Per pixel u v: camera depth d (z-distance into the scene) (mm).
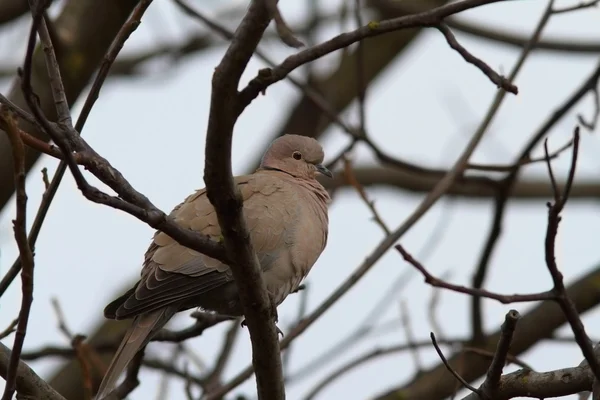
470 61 7016
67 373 14398
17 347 6805
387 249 11844
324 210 11703
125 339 9492
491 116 12891
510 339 7375
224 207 7020
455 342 13383
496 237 13250
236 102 6582
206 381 12250
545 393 7785
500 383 7863
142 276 10148
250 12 6254
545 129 13203
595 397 7211
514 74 13164
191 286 9875
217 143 6707
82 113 8023
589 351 6828
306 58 6645
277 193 10984
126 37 8023
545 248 6660
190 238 7152
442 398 13922
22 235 6367
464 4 6996
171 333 10680
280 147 12688
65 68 12734
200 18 14102
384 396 14023
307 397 12414
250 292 7652
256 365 8172
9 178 12688
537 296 6781
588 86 12977
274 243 10578
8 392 6910
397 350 12938
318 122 17797
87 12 12953
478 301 13500
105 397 9375
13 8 15281
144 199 6965
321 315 11383
